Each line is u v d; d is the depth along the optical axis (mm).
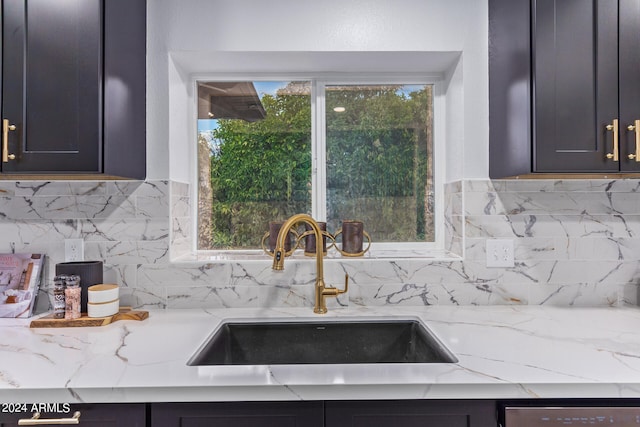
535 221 1427
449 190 1576
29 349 998
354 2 1422
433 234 1667
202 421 829
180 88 1524
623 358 923
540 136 1156
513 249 1429
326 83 1648
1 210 1376
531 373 843
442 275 1428
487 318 1265
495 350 979
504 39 1317
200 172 1645
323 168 1649
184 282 1402
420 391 813
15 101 1114
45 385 803
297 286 1421
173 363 910
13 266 1338
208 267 1408
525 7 1185
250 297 1414
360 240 1497
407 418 836
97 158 1124
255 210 1647
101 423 823
